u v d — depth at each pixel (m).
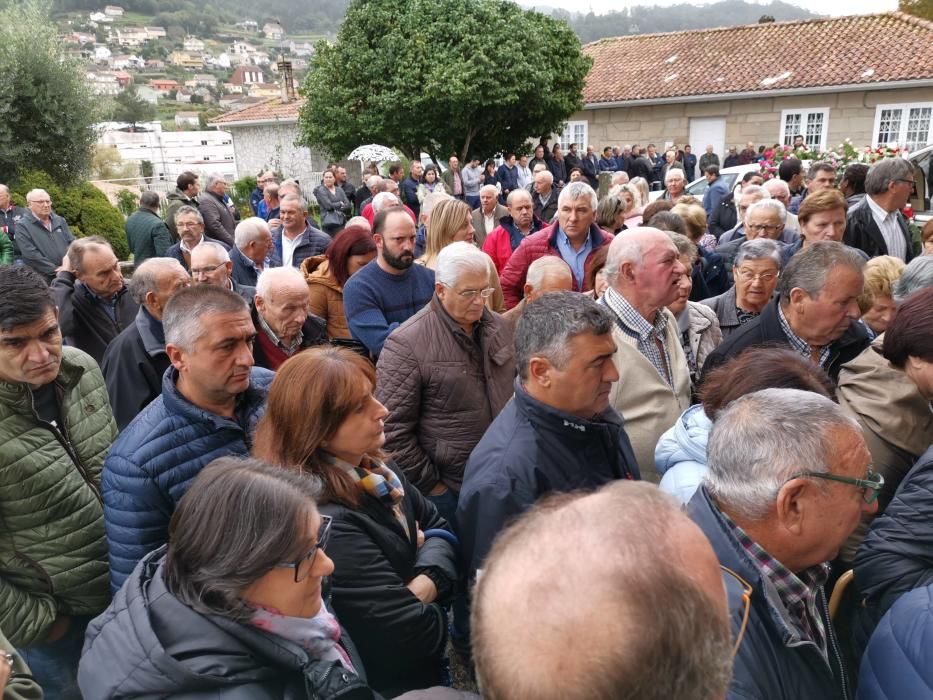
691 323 3.15
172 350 1.99
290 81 28.09
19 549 1.99
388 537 1.84
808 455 1.28
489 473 1.86
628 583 0.71
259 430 1.85
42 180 11.88
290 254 5.71
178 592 1.25
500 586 0.77
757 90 19.58
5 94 12.15
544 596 0.72
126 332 3.00
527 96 18.27
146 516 1.90
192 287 2.06
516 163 16.64
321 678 1.26
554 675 0.69
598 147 22.59
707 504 1.38
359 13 18.23
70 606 2.08
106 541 2.04
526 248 4.52
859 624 1.73
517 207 5.96
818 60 19.80
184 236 5.31
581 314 1.82
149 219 6.72
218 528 1.24
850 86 18.42
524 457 1.84
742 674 1.17
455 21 17.80
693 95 20.47
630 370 2.44
